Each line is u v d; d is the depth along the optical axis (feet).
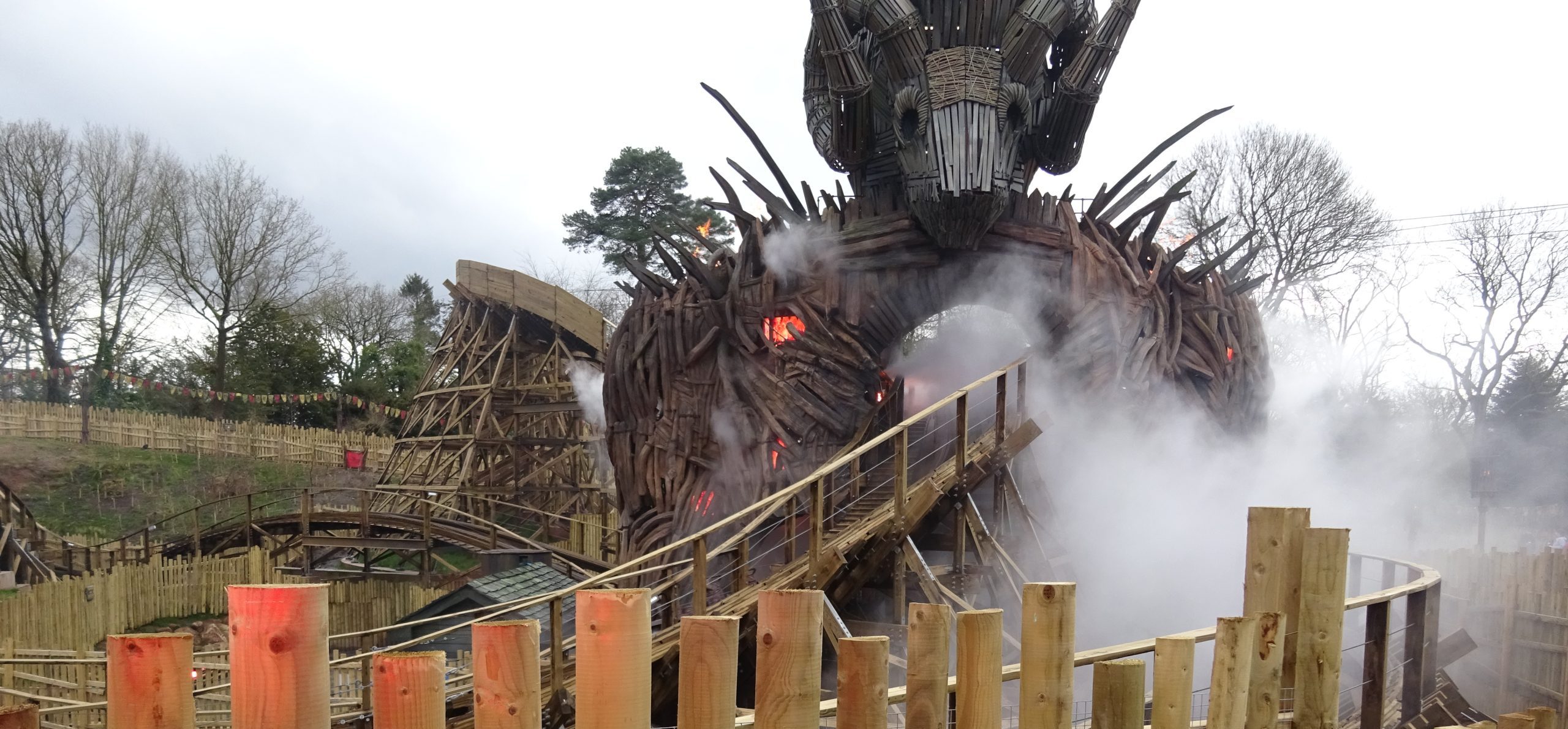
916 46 62.23
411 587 101.96
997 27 62.34
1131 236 75.10
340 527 116.47
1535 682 53.16
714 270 72.64
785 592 13.20
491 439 129.18
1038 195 66.74
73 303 193.06
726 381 68.69
